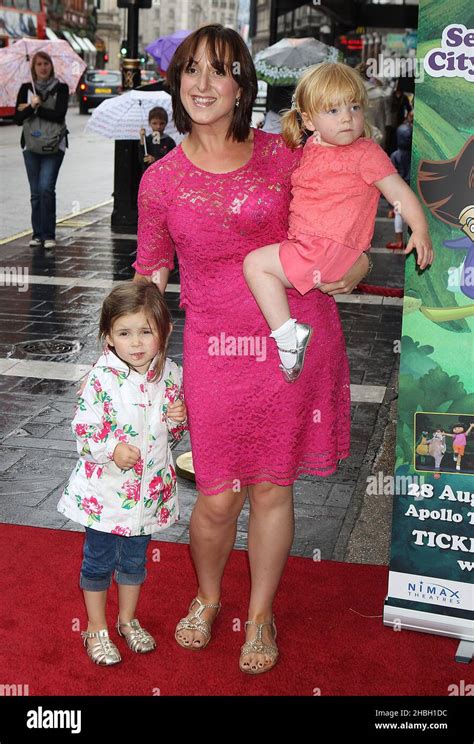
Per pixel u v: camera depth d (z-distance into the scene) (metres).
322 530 4.50
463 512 3.48
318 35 14.29
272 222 3.18
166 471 3.42
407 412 3.47
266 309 3.14
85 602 3.41
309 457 3.45
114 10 84.69
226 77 3.08
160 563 4.12
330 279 3.13
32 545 4.22
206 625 3.53
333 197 3.07
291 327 3.13
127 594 3.46
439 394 3.43
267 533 3.42
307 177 3.10
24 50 12.46
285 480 3.34
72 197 15.62
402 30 14.66
